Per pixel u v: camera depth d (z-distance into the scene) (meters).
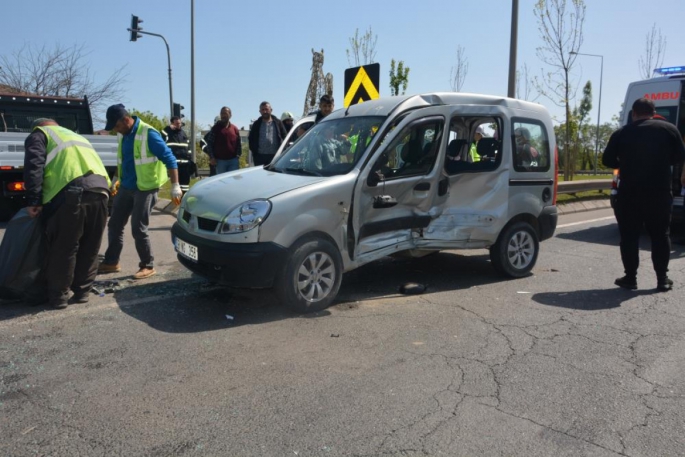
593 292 6.13
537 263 7.57
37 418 3.28
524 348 4.48
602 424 3.33
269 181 5.33
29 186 4.87
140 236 6.20
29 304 5.20
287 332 4.70
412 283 6.15
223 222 4.89
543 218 6.85
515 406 3.53
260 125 9.54
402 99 5.83
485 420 3.35
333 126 6.09
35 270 5.08
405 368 4.05
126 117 6.00
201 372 3.91
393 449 3.03
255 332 4.68
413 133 5.81
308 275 5.10
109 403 3.46
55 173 5.02
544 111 6.91
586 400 3.62
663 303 5.75
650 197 5.98
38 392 3.59
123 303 5.36
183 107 16.08
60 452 2.95
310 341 4.52
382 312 5.29
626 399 3.65
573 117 20.75
